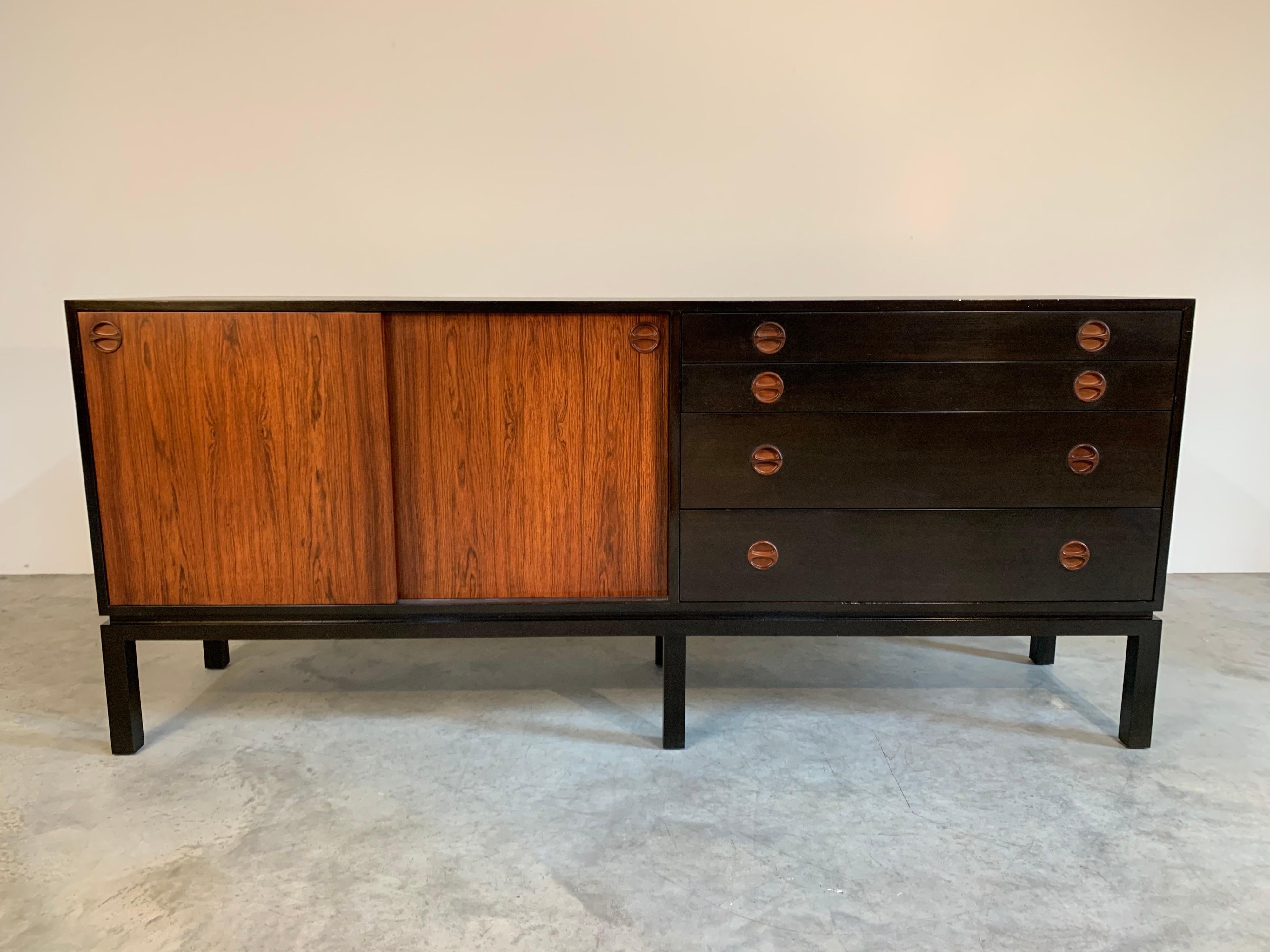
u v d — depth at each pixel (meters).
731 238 2.65
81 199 2.59
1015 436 1.61
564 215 2.63
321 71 2.53
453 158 2.58
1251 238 2.65
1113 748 1.69
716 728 1.78
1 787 1.52
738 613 1.68
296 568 1.65
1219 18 2.53
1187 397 2.75
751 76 2.55
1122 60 2.55
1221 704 1.89
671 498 1.63
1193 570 2.87
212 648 2.10
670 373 1.58
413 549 1.67
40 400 2.72
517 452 1.63
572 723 1.80
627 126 2.58
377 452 1.60
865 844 1.35
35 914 1.17
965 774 1.58
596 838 1.37
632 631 1.68
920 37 2.54
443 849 1.34
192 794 1.50
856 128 2.59
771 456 1.61
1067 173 2.62
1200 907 1.20
